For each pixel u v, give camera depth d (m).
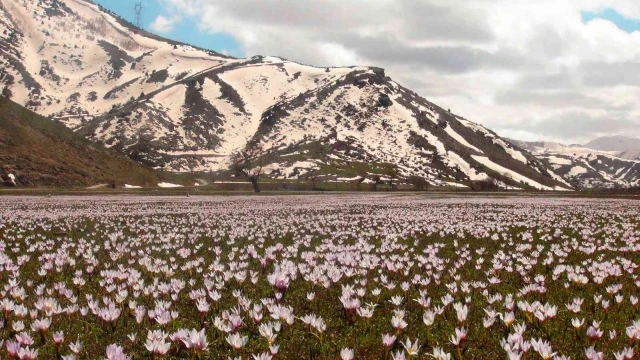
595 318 9.17
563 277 13.20
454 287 10.68
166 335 7.05
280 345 7.82
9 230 22.80
